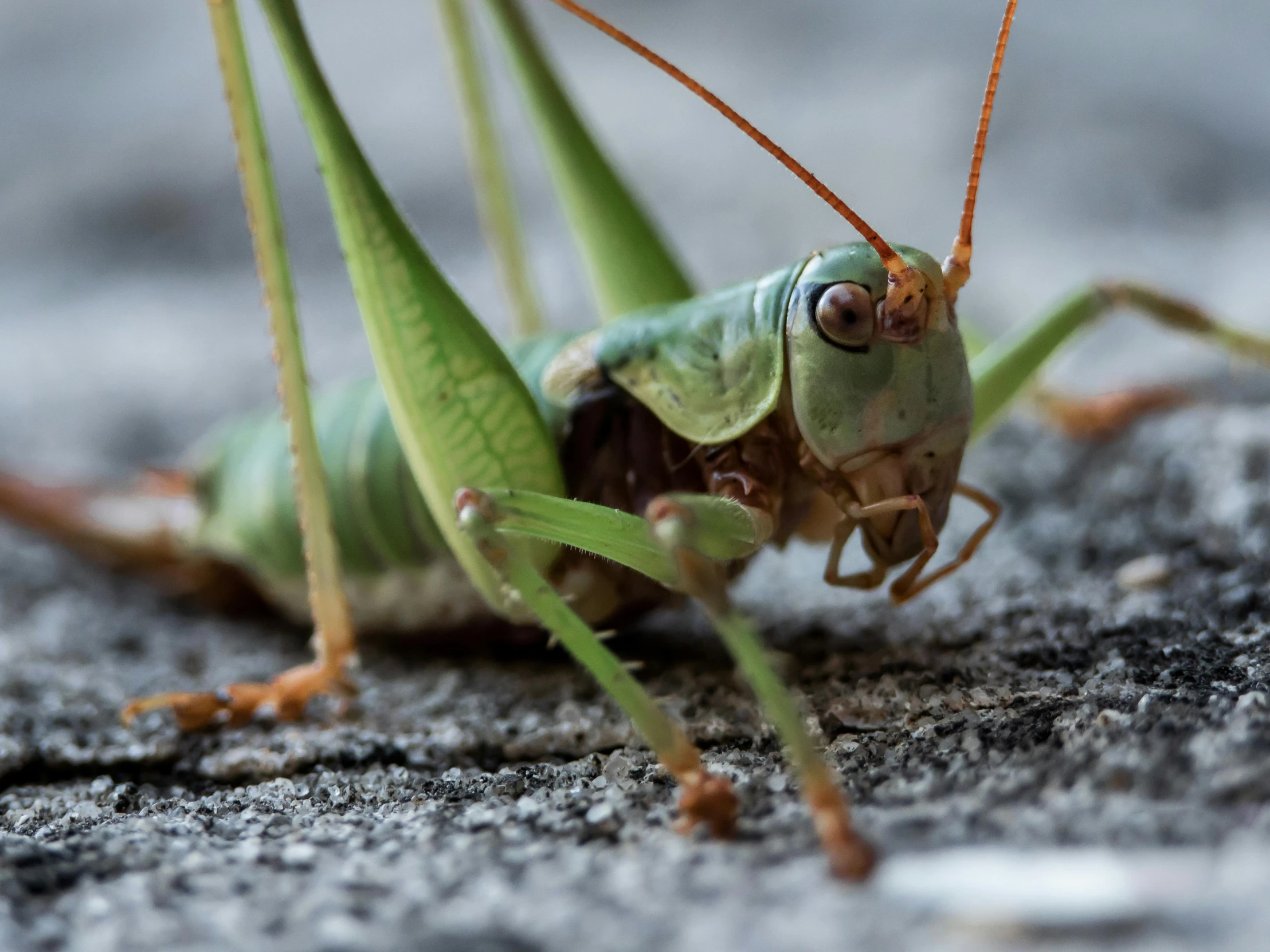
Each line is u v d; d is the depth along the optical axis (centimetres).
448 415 8
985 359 9
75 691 9
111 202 24
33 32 30
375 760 8
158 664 10
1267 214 18
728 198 20
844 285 8
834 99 23
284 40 8
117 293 21
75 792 8
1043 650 8
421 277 8
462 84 9
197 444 14
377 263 8
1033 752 7
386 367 8
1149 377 12
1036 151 20
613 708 8
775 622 9
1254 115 21
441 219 21
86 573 11
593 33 27
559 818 7
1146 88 22
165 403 16
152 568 10
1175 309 9
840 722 8
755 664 7
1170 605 9
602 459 8
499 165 10
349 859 7
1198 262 16
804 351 8
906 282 8
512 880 7
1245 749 7
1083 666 8
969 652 8
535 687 9
